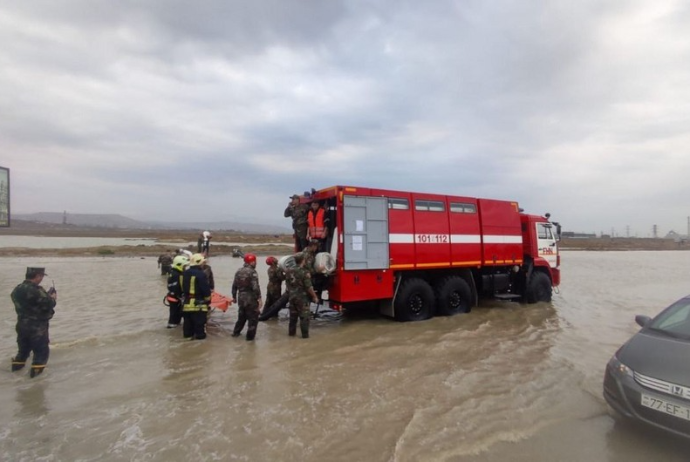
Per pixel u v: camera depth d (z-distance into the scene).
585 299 13.52
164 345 7.41
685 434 3.68
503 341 7.79
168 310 10.84
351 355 6.81
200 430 4.16
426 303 9.91
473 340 7.84
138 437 4.01
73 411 4.61
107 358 6.59
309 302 8.16
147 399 4.96
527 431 4.17
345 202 8.86
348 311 10.82
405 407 4.73
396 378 5.71
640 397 3.98
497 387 5.38
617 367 4.36
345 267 8.73
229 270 23.02
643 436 4.10
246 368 6.12
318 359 6.59
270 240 78.94
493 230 11.39
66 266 24.47
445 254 10.34
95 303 11.86
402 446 3.84
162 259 19.28
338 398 5.00
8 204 28.77
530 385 5.45
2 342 7.58
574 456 3.73
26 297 5.75
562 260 39.25
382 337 8.06
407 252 9.67
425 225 10.04
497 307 11.76
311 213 9.69
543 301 12.47
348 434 4.08
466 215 10.86
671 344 4.33
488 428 4.23
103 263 26.80
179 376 5.77
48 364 6.27
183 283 7.88
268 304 10.12
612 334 8.47
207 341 7.72
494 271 11.88
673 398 3.80
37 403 4.83
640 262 35.81
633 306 12.12
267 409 4.67
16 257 32.06
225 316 10.29
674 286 17.34
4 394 5.10
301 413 4.56
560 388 5.36
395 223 9.55
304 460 3.61
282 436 4.03
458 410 4.65
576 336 8.27
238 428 4.20
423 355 6.82
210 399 4.96
